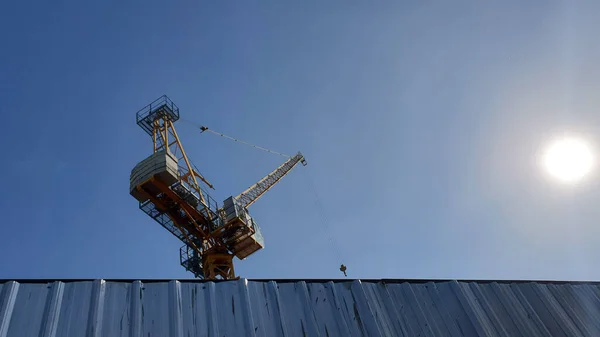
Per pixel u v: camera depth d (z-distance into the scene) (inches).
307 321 289.4
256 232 2071.9
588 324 348.2
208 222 1892.2
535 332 330.3
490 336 314.8
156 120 2092.8
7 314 242.8
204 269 1984.5
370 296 318.0
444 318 319.9
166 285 283.9
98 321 252.8
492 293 350.9
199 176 2003.0
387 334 295.4
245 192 2571.4
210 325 269.1
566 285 382.0
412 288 336.2
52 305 253.6
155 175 1723.7
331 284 318.3
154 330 258.2
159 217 1865.2
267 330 276.5
